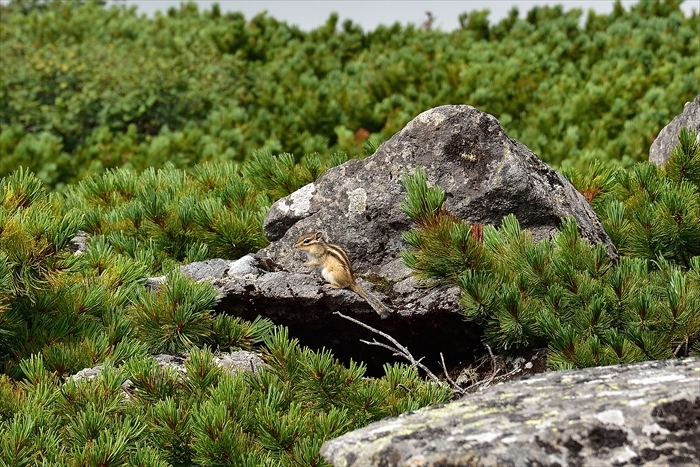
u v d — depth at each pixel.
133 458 8.57
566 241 10.76
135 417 9.21
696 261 10.70
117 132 29.34
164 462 8.56
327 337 11.38
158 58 32.78
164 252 13.53
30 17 40.38
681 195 11.94
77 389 9.36
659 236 11.70
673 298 9.97
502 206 11.46
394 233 11.84
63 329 10.91
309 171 14.85
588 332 10.12
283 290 11.23
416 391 9.46
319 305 11.11
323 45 34.72
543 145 23.86
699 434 5.95
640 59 30.47
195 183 15.91
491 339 10.67
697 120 15.12
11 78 30.42
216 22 39.50
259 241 13.39
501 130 11.75
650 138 23.11
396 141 12.02
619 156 23.08
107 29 38.84
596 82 28.62
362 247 11.84
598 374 6.97
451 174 11.64
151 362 9.83
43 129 29.19
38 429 8.98
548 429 6.00
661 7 37.72
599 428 5.99
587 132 25.20
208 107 30.84
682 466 5.77
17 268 10.78
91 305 11.17
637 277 10.44
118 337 10.88
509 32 36.94
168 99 30.58
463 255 10.67
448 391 9.66
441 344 11.07
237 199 14.59
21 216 11.07
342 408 9.30
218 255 13.51
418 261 10.88
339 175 12.22
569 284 10.38
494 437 6.00
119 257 12.16
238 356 10.69
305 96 29.09
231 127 27.30
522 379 7.04
